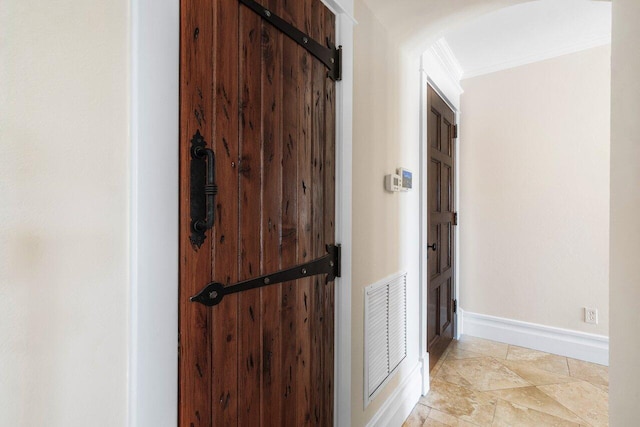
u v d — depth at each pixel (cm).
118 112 61
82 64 57
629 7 105
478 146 295
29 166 51
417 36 182
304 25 110
